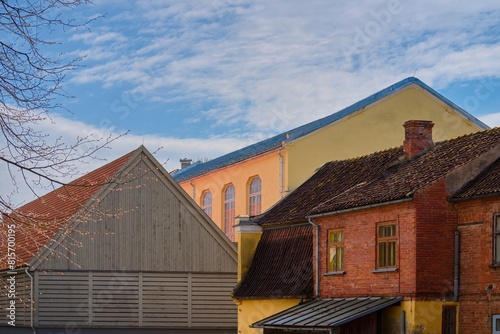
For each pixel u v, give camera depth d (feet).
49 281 116.16
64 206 126.41
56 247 116.26
